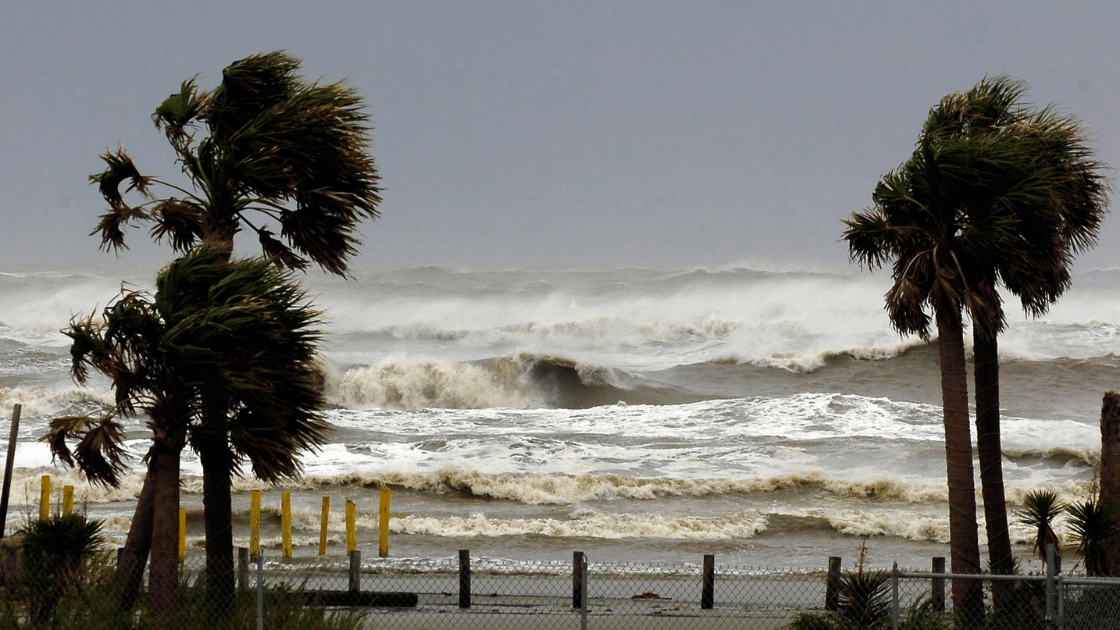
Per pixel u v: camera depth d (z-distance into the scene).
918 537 86.31
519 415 141.00
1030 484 103.19
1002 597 41.97
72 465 37.72
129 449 110.88
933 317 45.91
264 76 44.84
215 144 44.09
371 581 61.28
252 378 35.44
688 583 62.19
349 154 44.72
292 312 37.41
